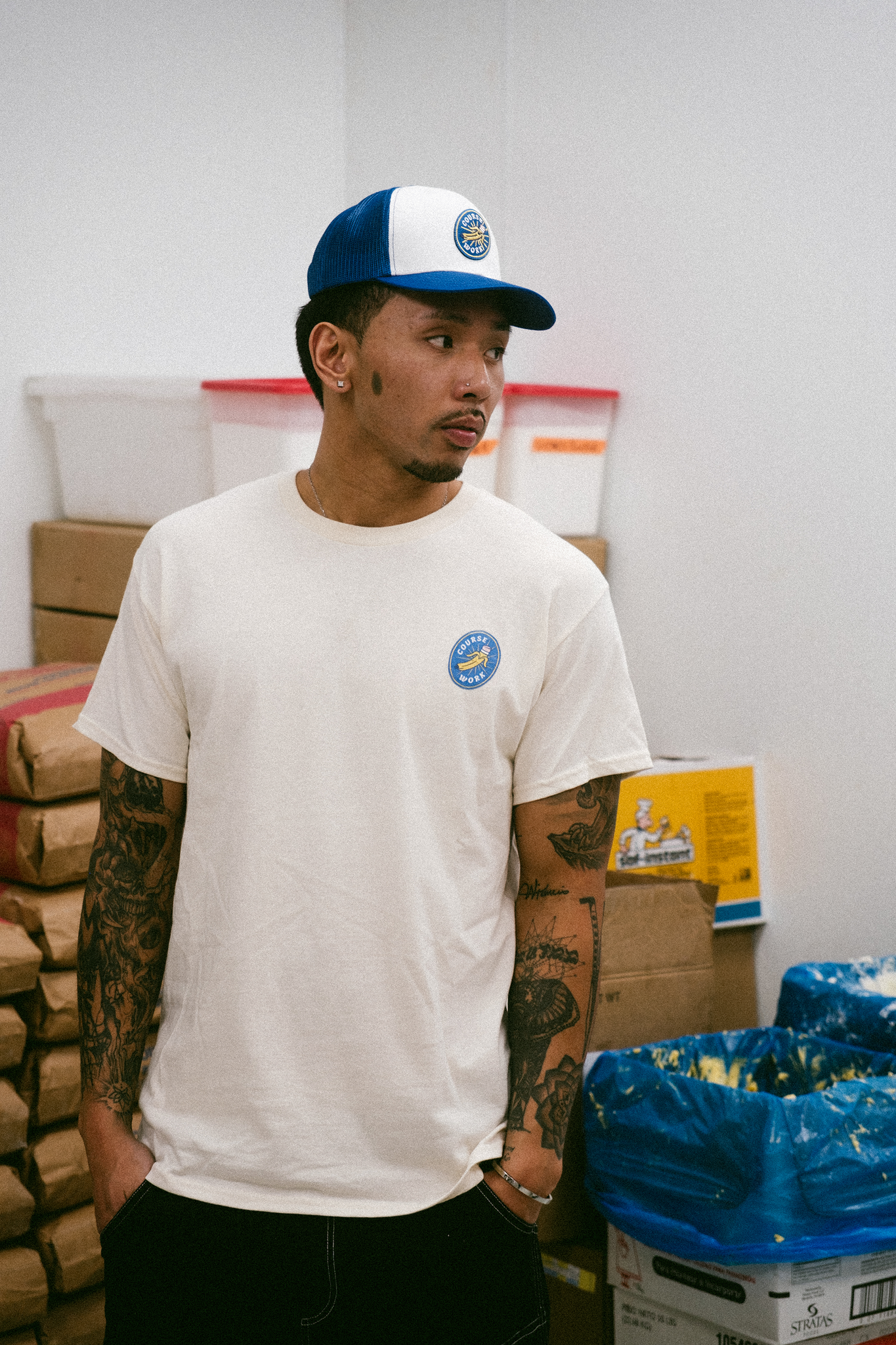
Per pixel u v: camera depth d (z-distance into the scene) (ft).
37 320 8.43
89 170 8.60
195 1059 3.64
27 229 8.30
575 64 8.77
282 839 3.57
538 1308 3.69
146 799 3.92
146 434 7.95
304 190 10.02
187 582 3.78
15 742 6.20
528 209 9.25
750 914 7.83
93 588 8.13
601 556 8.75
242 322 9.71
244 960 3.56
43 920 6.05
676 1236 5.48
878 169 6.97
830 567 7.39
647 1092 5.67
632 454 8.63
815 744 7.55
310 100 9.96
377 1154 3.52
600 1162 5.89
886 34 6.89
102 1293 6.16
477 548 3.71
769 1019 7.93
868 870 7.29
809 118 7.32
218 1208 3.55
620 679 3.76
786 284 7.52
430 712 3.57
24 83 8.18
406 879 3.52
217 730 3.66
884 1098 5.36
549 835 3.74
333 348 3.70
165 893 4.05
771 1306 5.20
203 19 9.13
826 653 7.45
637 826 7.41
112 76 8.65
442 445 3.57
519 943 3.82
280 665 3.61
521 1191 3.57
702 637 8.23
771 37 7.49
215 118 9.31
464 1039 3.61
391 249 3.49
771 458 7.69
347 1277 3.47
